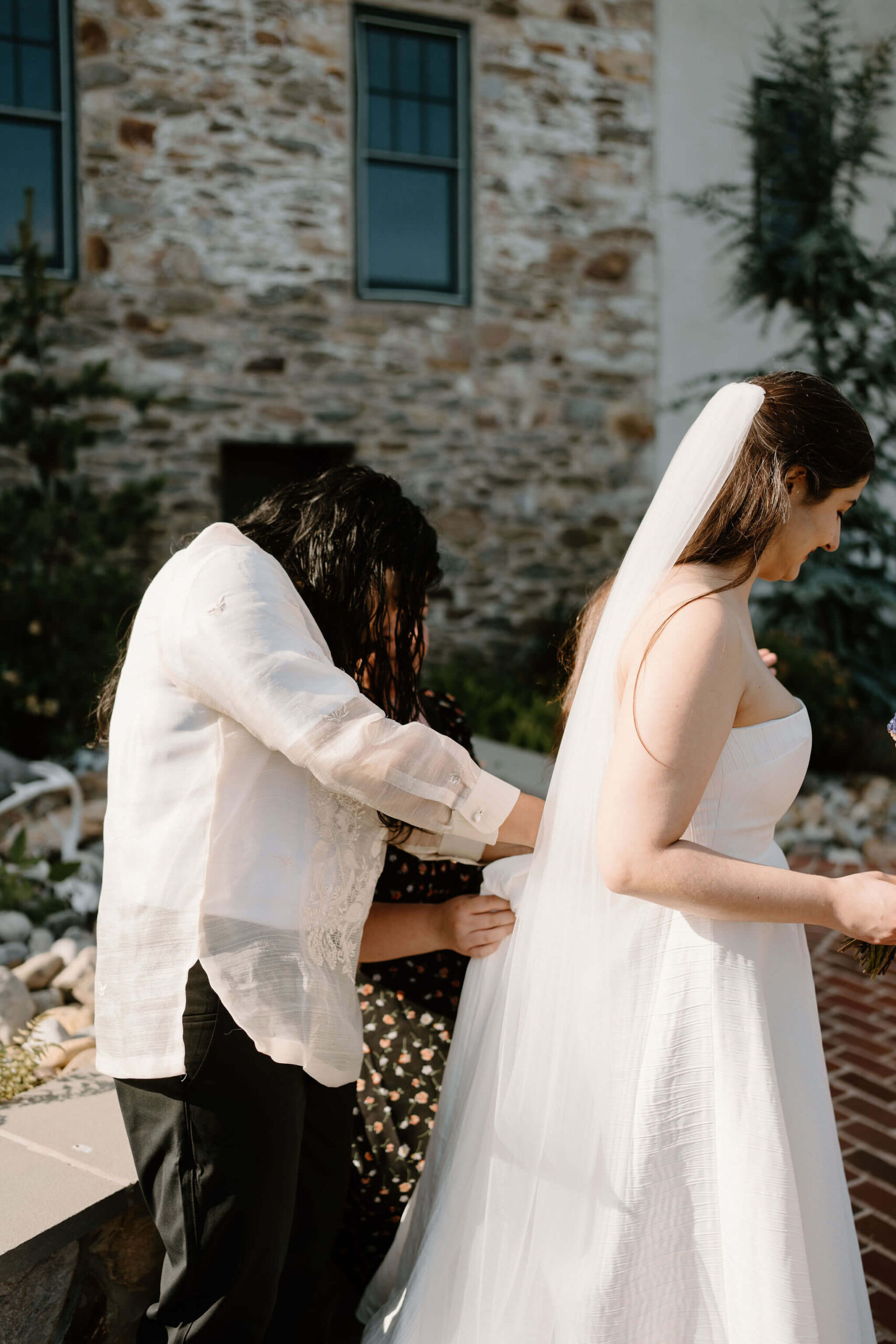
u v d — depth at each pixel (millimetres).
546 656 7613
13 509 5371
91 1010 2576
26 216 5590
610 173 7770
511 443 7770
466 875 1899
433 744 1345
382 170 7332
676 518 1312
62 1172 1652
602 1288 1312
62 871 3146
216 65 6688
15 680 4977
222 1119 1311
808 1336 1257
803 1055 1365
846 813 5664
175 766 1322
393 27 7176
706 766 1200
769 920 1215
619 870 1207
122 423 6738
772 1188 1274
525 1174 1408
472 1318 1438
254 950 1309
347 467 1606
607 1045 1359
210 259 6836
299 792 1375
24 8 6367
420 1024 1823
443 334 7496
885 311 7566
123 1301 1729
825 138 7582
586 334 7879
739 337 8336
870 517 7367
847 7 8234
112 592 5418
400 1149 1809
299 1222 1555
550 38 7484
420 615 1567
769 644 6867
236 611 1293
